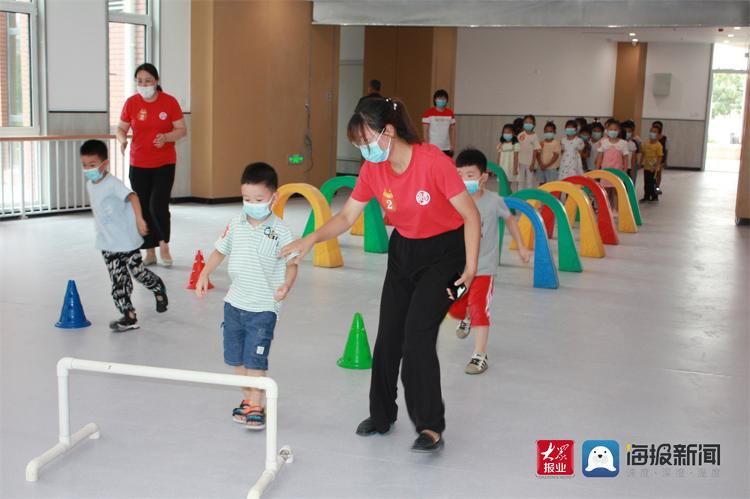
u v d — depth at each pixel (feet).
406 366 10.94
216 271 22.84
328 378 14.26
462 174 14.26
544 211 29.86
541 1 35.22
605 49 70.54
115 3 34.50
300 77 41.37
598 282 23.36
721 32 58.54
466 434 11.93
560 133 68.23
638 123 73.00
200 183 37.81
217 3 36.47
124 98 35.32
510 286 22.44
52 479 10.14
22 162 30.45
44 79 31.32
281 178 41.09
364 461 10.91
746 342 17.43
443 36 50.65
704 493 10.28
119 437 11.47
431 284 10.86
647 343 17.12
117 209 16.26
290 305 19.43
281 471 10.51
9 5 29.94
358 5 38.83
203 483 10.15
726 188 55.77
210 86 36.91
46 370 14.15
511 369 15.07
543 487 10.31
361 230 30.14
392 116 10.28
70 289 16.90
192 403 12.85
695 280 24.06
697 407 13.35
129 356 15.05
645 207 42.78
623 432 12.19
